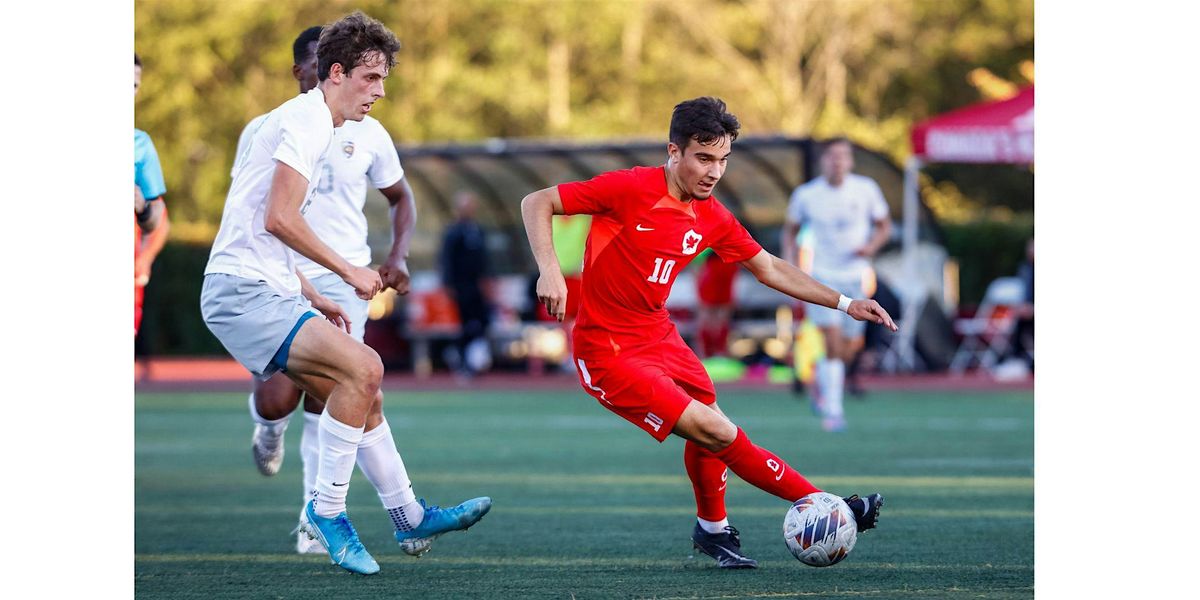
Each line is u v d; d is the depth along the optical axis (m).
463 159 61.34
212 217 95.88
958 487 25.12
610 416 42.97
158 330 73.94
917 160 59.47
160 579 16.61
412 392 54.41
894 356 61.66
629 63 110.44
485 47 105.44
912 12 113.12
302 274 17.80
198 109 95.25
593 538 19.56
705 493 17.02
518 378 61.88
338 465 16.19
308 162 15.80
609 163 61.38
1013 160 56.12
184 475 28.50
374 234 64.44
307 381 16.20
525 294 64.00
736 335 63.12
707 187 16.09
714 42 111.75
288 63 94.94
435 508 17.23
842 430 36.75
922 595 15.12
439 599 15.14
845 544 16.27
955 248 73.62
